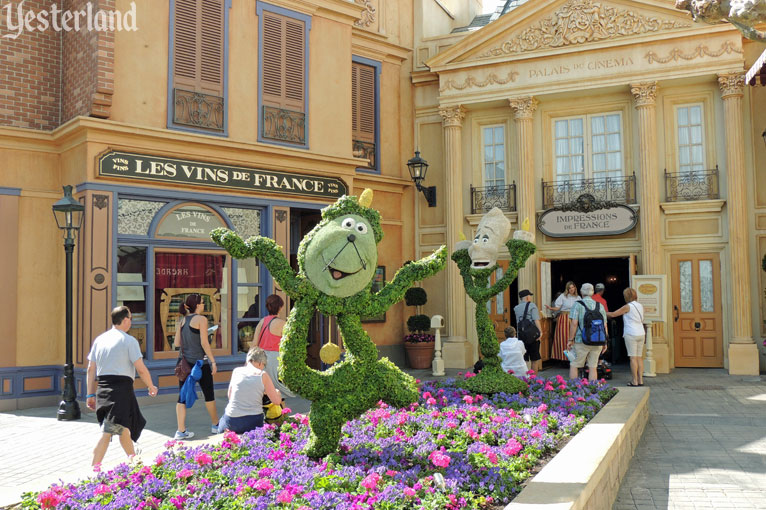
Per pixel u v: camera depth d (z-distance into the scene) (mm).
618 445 6047
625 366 16438
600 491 4953
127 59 11516
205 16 12633
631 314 12055
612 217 15531
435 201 17547
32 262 11344
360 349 5258
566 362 16281
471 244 8328
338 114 14727
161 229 11828
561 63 15906
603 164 16266
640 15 15156
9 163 11242
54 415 10312
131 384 6348
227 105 12797
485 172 17344
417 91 18031
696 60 14805
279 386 8289
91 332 10680
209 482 4562
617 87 15570
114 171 11094
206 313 12281
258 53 13398
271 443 5664
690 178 15336
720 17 7832
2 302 10984
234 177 12711
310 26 14305
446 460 4629
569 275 20453
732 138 14594
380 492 4176
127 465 5055
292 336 5082
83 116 10797
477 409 7016
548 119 16766
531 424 6418
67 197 10109
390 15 17672
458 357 16469
